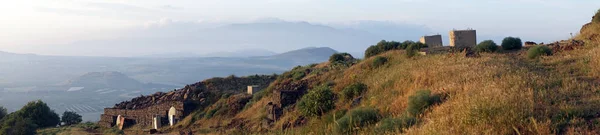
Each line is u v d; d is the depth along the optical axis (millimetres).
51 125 61406
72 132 44219
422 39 38406
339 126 16875
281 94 32844
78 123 60656
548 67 21469
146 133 38719
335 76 36312
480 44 32188
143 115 47406
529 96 12766
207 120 39656
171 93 51500
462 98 14250
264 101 35375
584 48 25719
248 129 30312
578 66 19922
